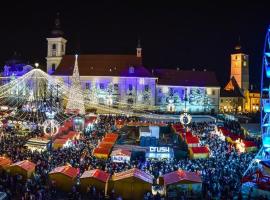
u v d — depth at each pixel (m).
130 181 41.72
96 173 43.09
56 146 63.41
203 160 56.75
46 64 157.50
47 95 118.75
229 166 51.72
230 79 180.50
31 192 38.09
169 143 79.50
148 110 131.00
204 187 42.62
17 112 98.50
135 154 68.38
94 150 59.16
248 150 66.31
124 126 92.31
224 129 82.44
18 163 44.94
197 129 90.25
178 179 42.06
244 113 144.00
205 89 143.12
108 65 138.62
